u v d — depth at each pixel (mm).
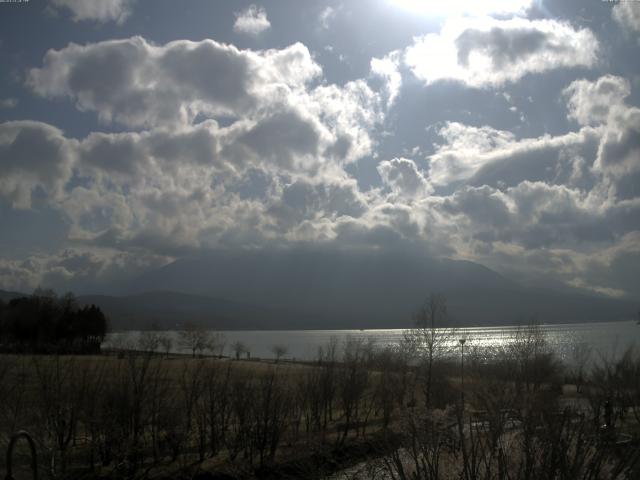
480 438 13688
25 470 23125
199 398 35688
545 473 11984
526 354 47094
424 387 45000
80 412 28875
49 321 101875
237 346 139250
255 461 30406
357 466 24969
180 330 134250
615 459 12844
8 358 29547
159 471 29047
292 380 44000
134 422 29656
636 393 29562
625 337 194375
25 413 25234
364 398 43750
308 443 30938
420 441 14172
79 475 26844
